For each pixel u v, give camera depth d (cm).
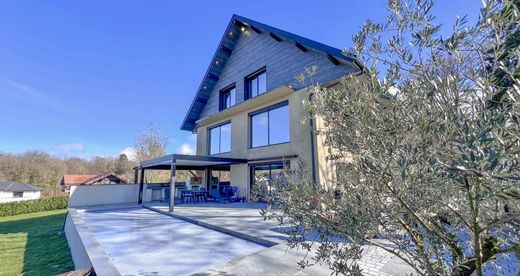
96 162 4034
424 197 157
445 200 171
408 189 154
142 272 427
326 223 204
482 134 113
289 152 1087
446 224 206
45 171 3628
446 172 134
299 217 218
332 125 241
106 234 699
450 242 185
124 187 1586
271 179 268
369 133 173
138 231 731
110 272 357
